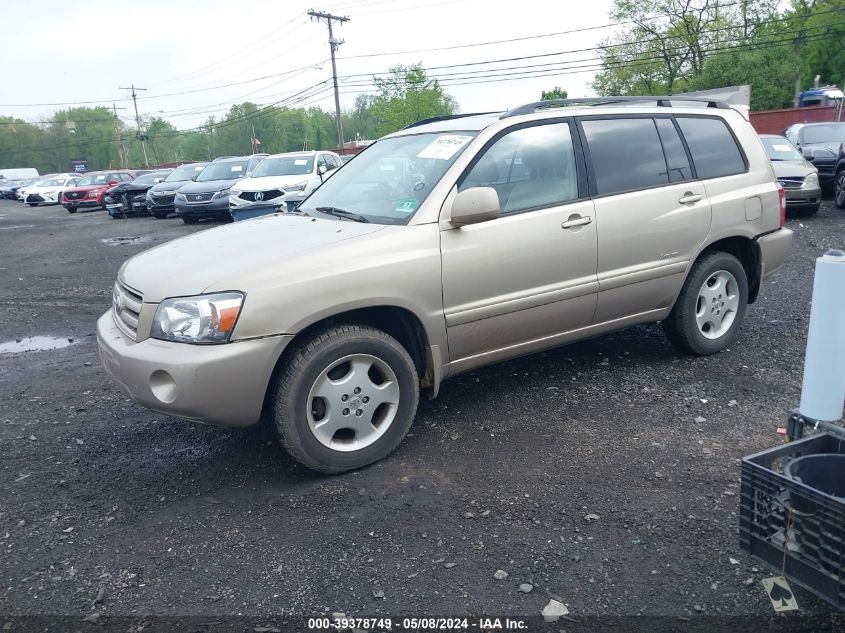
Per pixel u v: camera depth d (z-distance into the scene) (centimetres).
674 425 427
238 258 371
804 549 220
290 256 364
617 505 340
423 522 333
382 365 385
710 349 538
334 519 340
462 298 406
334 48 4884
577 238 444
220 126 9600
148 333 359
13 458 423
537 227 429
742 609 266
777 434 410
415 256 387
